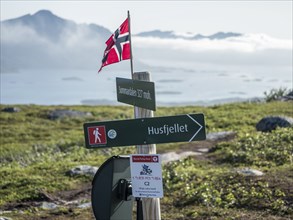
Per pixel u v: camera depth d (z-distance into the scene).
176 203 17.67
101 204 7.72
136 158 7.54
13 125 49.94
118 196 7.78
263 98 52.75
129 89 7.84
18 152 36.12
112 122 7.76
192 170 22.27
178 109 52.94
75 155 31.67
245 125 36.38
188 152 28.38
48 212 18.08
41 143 39.22
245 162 23.61
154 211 7.60
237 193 17.42
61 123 51.00
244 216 15.29
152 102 7.49
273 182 18.05
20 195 20.70
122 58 8.14
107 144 7.80
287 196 16.53
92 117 52.91
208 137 32.50
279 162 22.91
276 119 31.88
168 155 27.73
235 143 27.56
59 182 22.70
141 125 7.66
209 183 19.00
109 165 7.71
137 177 7.55
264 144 25.89
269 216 15.21
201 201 17.38
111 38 8.38
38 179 23.17
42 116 54.31
